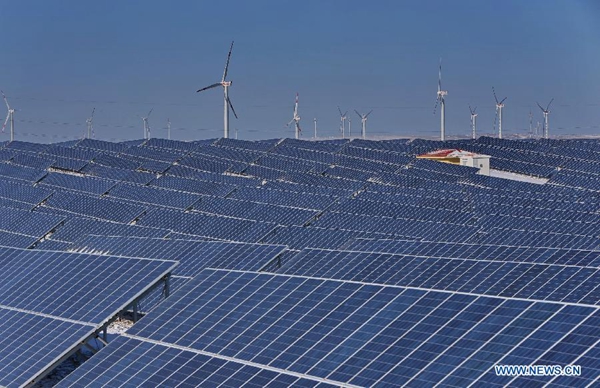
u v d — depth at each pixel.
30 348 38.06
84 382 34.09
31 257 48.78
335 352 29.81
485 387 24.64
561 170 155.50
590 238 62.38
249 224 75.19
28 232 79.62
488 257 52.84
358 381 27.66
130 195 110.69
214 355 32.69
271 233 71.50
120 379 33.44
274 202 102.69
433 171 138.38
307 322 32.44
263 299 35.81
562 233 67.56
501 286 40.19
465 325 28.19
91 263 44.72
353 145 177.25
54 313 40.81
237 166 146.00
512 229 69.44
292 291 35.28
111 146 173.50
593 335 24.58
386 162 151.50
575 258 48.56
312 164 150.12
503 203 99.69
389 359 28.08
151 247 58.31
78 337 37.59
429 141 185.38
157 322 37.12
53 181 124.88
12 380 35.94
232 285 37.91
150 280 40.66
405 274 45.00
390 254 47.31
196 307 37.28
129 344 36.00
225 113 177.50
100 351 36.12
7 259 49.84
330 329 31.45
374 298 32.28
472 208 91.75
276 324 33.31
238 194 108.12
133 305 42.47
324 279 35.47
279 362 30.58
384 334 29.64
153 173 141.88
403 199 99.88
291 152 163.75
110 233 76.94
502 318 27.50
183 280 49.25
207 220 80.31
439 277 43.28
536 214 86.31
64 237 77.56
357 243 60.62
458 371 25.92
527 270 41.03
